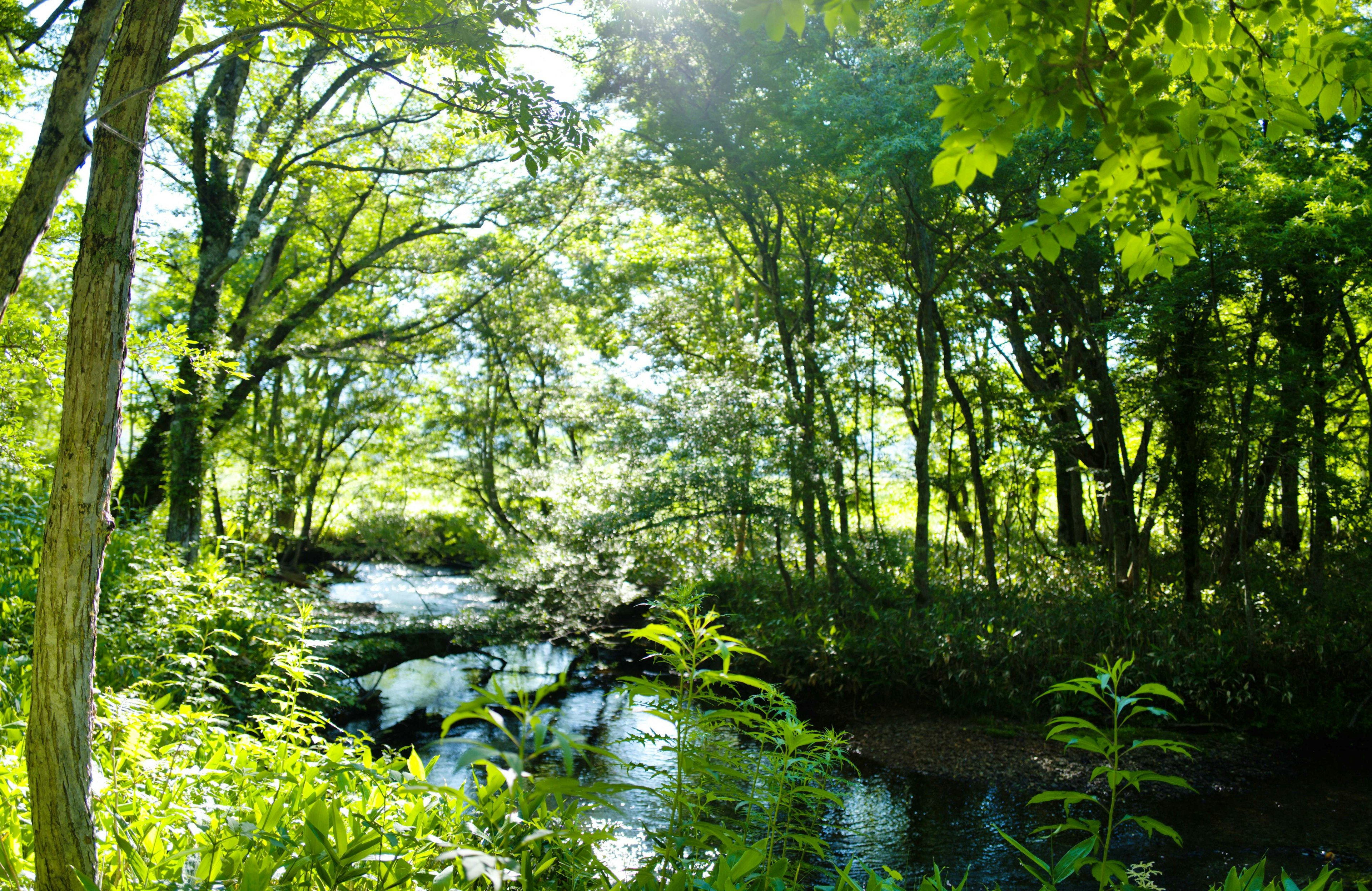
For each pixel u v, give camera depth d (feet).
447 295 67.87
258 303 48.85
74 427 8.07
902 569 54.49
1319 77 9.52
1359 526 46.52
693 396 50.80
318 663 20.30
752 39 46.39
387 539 69.31
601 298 77.46
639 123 52.06
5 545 24.79
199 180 46.47
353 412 72.79
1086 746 8.45
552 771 31.32
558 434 83.92
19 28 26.89
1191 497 46.83
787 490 51.16
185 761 12.45
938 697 43.29
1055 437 53.47
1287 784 32.83
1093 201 9.27
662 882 8.16
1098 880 8.58
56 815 7.82
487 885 7.93
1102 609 46.65
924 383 49.55
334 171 48.60
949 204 46.98
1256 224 38.96
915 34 41.81
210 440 47.34
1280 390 41.52
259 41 17.57
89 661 8.13
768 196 53.98
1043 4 8.15
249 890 7.61
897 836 28.43
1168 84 8.05
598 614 53.16
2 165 34.30
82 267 8.22
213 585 28.25
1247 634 42.09
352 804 10.25
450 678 48.29
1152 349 44.75
